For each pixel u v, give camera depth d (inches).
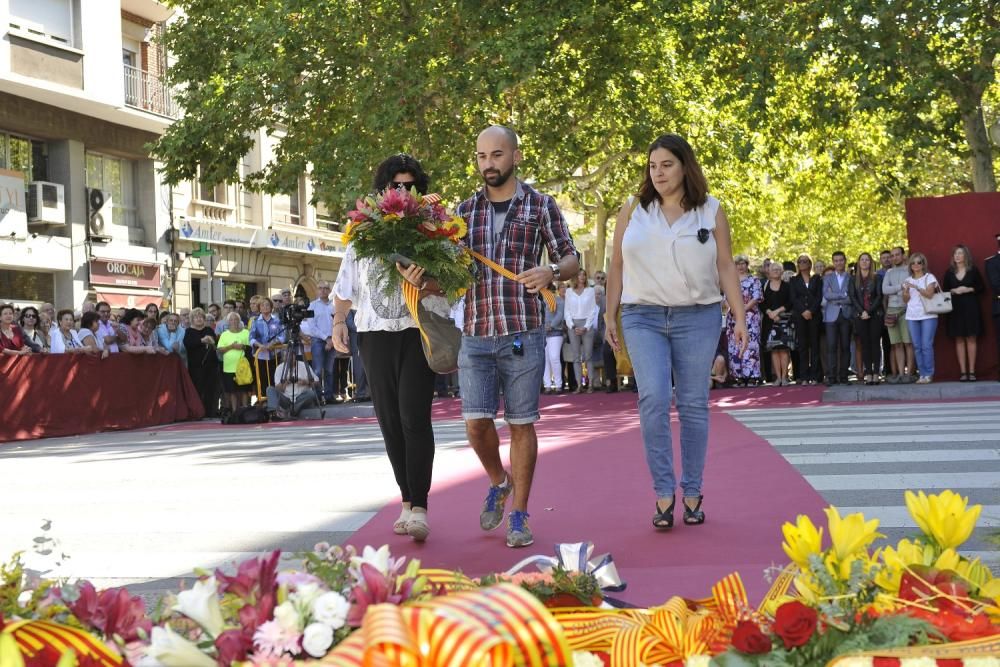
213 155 949.8
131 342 737.6
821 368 704.4
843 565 83.3
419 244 208.2
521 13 868.6
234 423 693.9
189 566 211.6
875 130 1112.2
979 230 653.9
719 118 1061.1
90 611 77.1
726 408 601.3
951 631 74.0
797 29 848.9
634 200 235.5
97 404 689.0
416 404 223.9
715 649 77.2
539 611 53.7
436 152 892.6
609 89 984.9
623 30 951.0
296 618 68.0
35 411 649.6
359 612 69.0
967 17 804.0
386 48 871.1
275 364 733.9
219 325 785.6
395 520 253.3
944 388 615.5
